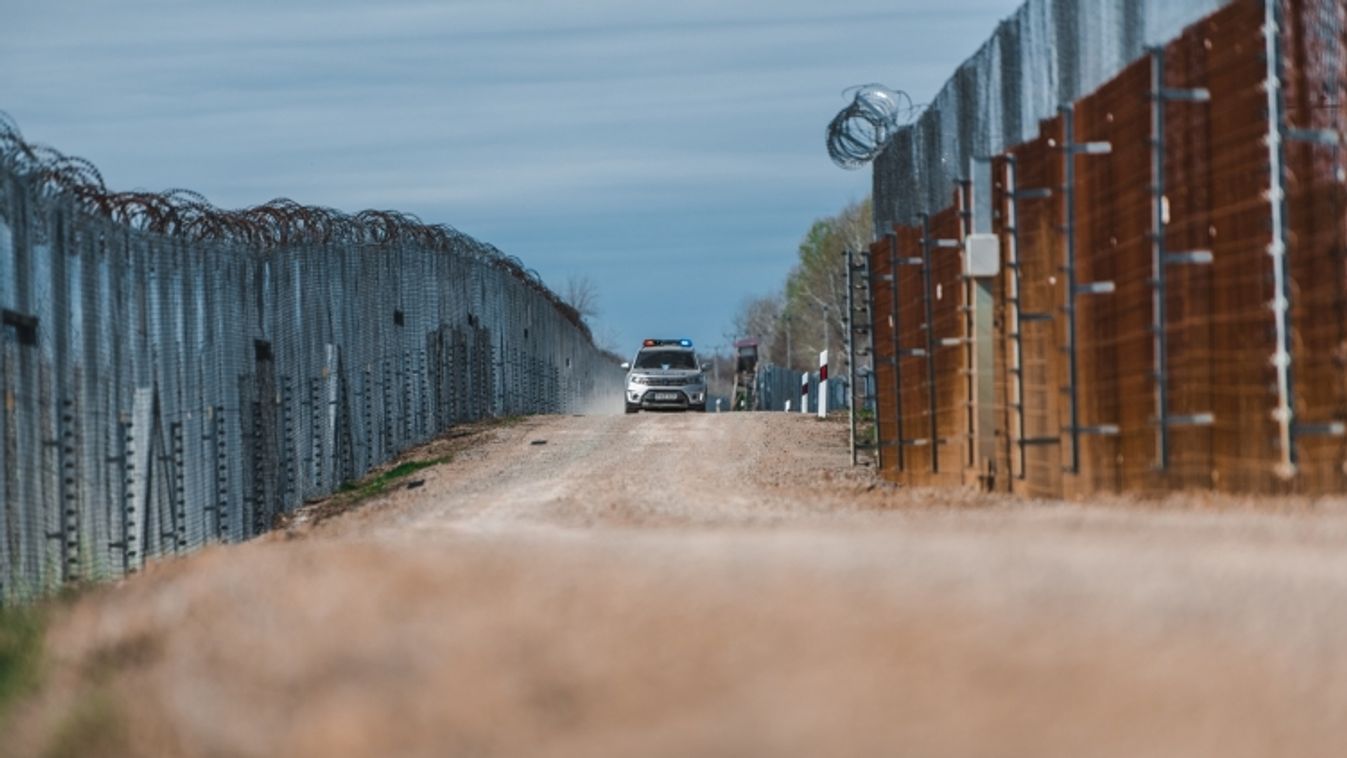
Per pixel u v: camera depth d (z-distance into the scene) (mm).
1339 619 27266
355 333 102500
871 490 73562
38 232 56906
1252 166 45031
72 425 59219
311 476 91938
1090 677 23953
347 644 31359
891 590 30922
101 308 62469
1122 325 52781
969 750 20938
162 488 67875
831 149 91812
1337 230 42969
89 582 57688
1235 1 45594
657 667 26516
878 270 88312
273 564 45062
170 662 33469
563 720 24688
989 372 65812
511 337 166250
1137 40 51812
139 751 27328
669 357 189375
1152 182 49906
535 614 31484
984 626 27234
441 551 44625
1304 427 43719
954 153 72688
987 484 66000
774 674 25344
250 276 81188
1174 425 49688
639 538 46406
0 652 38656
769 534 46125
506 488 80438
